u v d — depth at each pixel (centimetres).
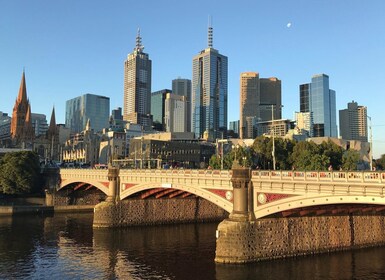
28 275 5375
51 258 6247
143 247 6969
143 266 5769
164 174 7675
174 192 9069
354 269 5375
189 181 7031
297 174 5219
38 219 10200
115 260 6116
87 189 12312
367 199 4497
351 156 11269
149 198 9269
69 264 5906
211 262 5872
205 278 5128
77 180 11138
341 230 6303
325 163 9781
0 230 8569
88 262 6009
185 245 7119
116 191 9081
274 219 5803
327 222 6203
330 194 4862
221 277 5125
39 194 12669
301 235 5978
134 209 9062
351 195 4644
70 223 9550
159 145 18988
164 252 6600
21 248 6900
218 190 6406
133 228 8788
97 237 7819
